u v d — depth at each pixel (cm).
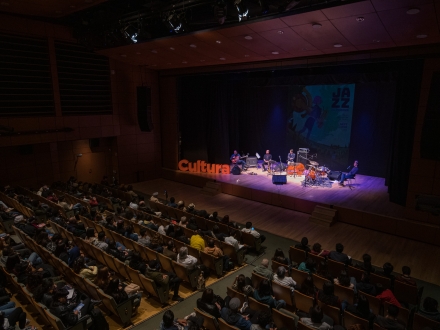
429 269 869
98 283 634
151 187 1688
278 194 1345
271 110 1833
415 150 1009
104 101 1606
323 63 1217
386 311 570
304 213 1276
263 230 1119
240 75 1580
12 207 1216
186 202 1430
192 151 1797
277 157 1861
